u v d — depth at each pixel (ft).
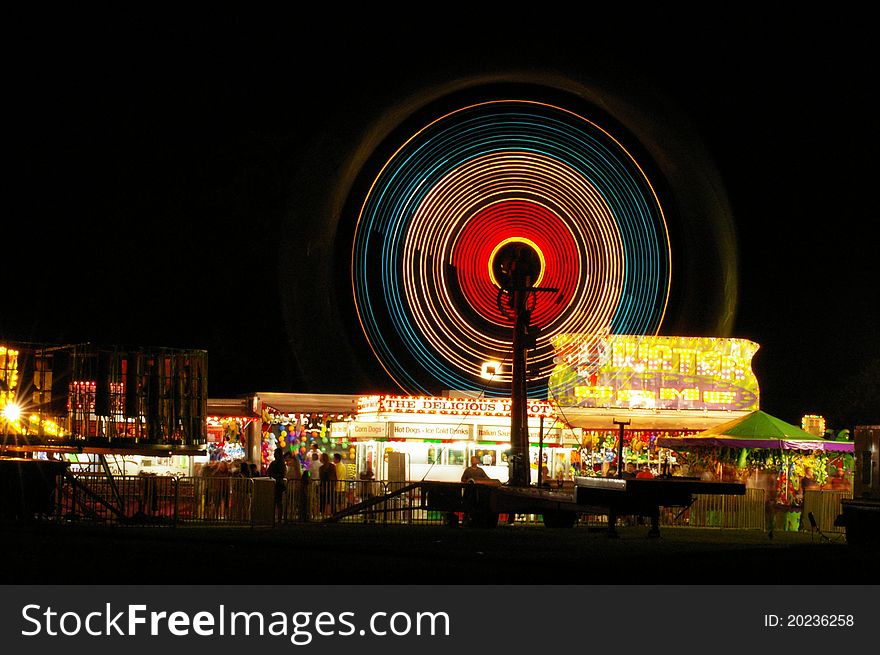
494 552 57.88
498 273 87.35
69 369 86.48
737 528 97.45
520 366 86.28
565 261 119.96
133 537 66.90
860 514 66.23
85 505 82.69
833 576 44.01
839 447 102.53
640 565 48.37
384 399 107.04
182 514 84.74
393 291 116.67
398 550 58.44
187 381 89.45
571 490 82.53
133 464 106.93
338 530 79.77
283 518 90.74
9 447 84.79
